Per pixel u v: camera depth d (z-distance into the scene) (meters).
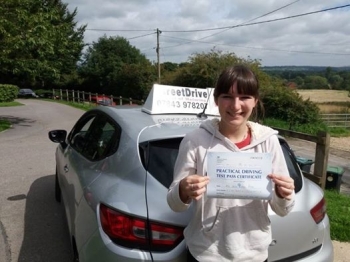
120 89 40.28
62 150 4.07
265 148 1.63
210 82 22.66
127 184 2.15
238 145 1.64
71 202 2.87
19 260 3.19
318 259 2.18
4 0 11.67
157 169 2.17
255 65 21.89
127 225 1.90
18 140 9.84
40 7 13.84
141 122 2.63
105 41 47.53
